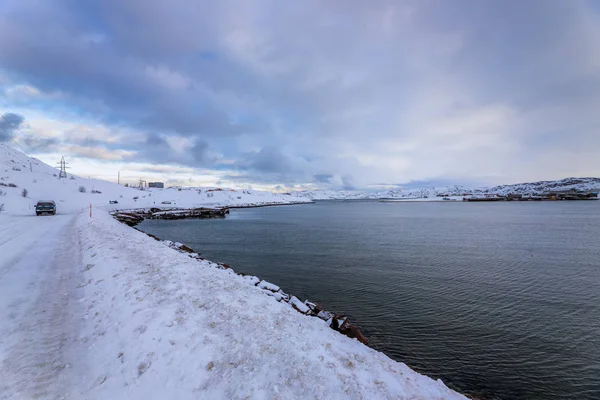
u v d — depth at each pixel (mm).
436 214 82000
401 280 16531
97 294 7312
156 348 4727
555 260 21859
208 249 26359
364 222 57656
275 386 3904
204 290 7188
